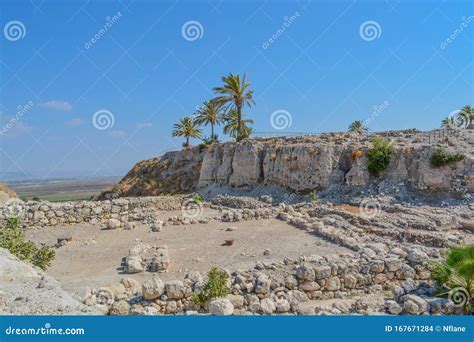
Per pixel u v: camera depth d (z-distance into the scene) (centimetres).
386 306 1079
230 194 4100
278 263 1334
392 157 3000
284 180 3694
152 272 1483
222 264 1548
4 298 944
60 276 1445
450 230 2031
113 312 1030
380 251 1519
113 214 2669
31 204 2478
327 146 3444
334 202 2914
